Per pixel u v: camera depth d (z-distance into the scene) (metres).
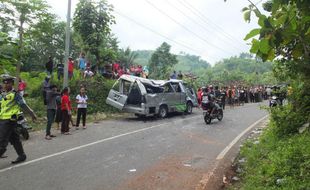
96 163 8.02
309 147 6.89
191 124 14.98
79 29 19.73
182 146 10.15
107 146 9.89
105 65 20.39
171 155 8.98
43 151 9.10
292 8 2.45
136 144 10.27
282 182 5.71
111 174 7.19
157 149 9.66
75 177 6.94
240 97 28.48
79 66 18.97
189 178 7.02
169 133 12.41
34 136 11.27
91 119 15.64
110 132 12.32
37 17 13.39
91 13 19.50
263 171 6.67
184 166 7.93
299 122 9.29
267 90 38.44
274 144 8.59
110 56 20.53
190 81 27.94
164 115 17.19
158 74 31.22
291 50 2.75
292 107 9.62
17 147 7.95
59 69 17.70
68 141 10.51
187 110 19.36
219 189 6.45
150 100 16.22
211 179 6.96
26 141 10.43
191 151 9.51
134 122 15.32
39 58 36.34
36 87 17.47
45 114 14.95
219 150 9.72
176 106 18.02
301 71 3.13
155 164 8.05
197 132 12.80
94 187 6.38
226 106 26.16
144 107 15.91
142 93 15.84
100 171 7.39
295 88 8.85
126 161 8.26
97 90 17.92
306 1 2.38
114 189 6.29
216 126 14.47
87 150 9.31
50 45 37.72
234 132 12.98
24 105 7.81
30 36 13.66
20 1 12.87
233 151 9.61
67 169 7.48
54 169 7.46
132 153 9.10
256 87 37.34
